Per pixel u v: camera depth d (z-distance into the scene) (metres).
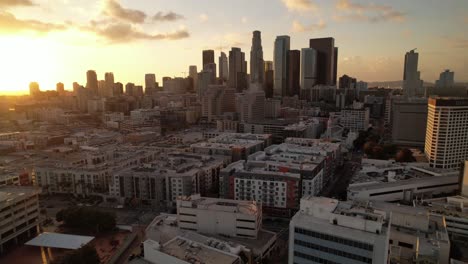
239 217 191.25
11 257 191.88
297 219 141.00
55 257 189.62
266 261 182.25
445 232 178.12
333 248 129.88
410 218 180.75
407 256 166.25
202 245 157.88
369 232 127.81
